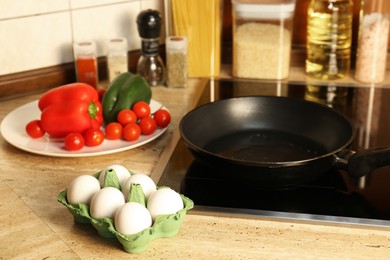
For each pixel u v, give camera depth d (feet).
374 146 3.69
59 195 2.86
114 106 3.91
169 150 3.62
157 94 4.58
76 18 4.62
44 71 4.56
